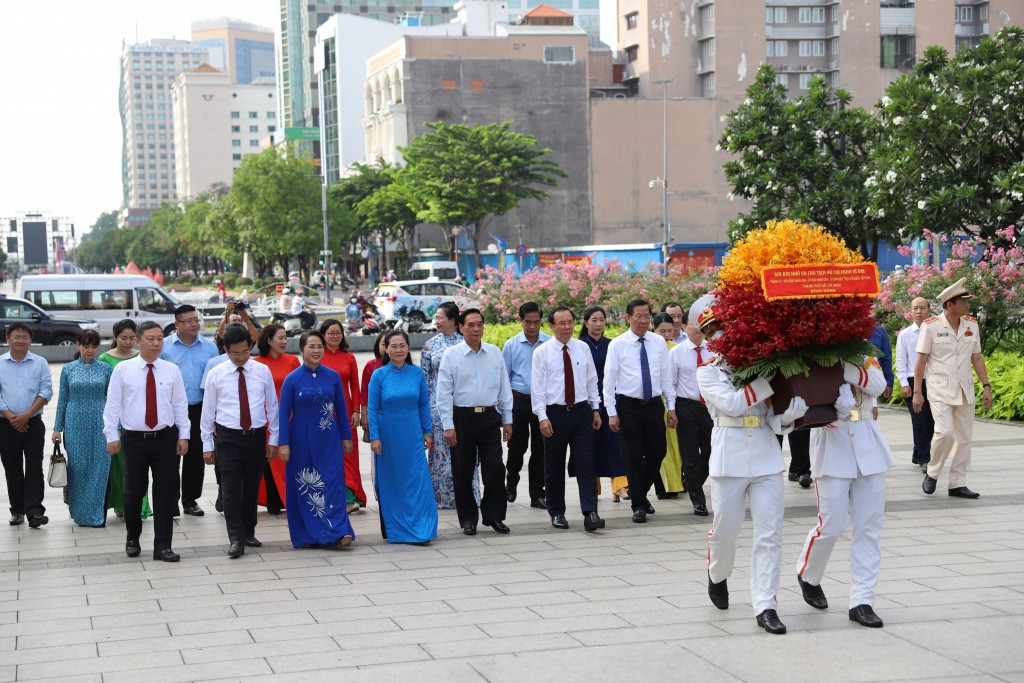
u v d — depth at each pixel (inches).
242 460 345.4
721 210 2824.8
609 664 219.8
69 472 396.2
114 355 411.5
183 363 419.2
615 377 377.4
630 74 3063.5
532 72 2741.1
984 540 328.8
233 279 3260.3
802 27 2987.2
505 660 224.1
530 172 2298.2
